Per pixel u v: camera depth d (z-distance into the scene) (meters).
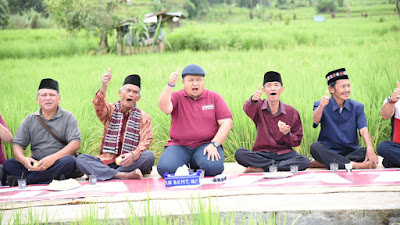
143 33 24.27
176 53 21.02
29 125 6.14
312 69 11.24
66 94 9.83
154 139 7.66
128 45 23.78
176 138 6.25
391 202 3.81
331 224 3.65
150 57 18.88
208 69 11.73
